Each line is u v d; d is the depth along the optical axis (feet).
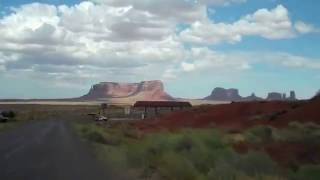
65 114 547.08
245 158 62.34
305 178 56.65
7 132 163.12
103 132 152.97
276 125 181.47
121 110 612.29
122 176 57.77
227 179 52.95
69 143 112.57
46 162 71.20
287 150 93.25
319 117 180.45
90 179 54.54
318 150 92.32
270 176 55.01
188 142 86.22
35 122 291.58
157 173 60.44
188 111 279.28
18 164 68.28
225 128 181.16
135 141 129.59
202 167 62.80
